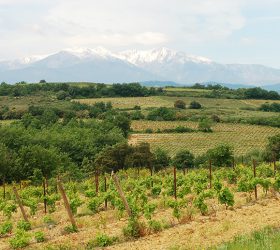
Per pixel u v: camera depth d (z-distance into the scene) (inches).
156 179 1652.3
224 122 6048.2
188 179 1443.2
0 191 1801.2
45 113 5600.4
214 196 1144.2
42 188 1556.3
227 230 738.2
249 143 4862.2
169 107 7022.6
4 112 5905.5
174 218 904.9
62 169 2992.1
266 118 5969.5
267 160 3174.2
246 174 1445.6
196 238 701.3
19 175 2795.3
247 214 879.7
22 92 7608.3
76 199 1100.5
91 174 3191.4
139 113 6215.6
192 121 6063.0
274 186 1170.0
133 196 1152.2
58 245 747.4
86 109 6368.1
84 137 4276.6
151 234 776.9
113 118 5487.2
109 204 1231.5
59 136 4052.7
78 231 856.3
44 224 991.0
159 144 4889.3
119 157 3390.7
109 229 839.7
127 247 695.7
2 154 2780.5
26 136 3693.4
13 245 784.3
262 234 650.8
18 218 1156.5
